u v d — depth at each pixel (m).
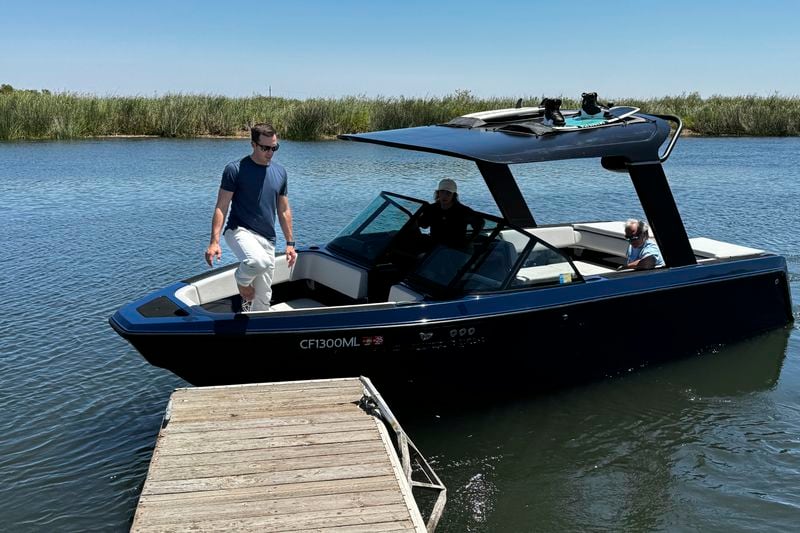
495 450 5.23
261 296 5.54
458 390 5.65
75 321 7.55
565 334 5.82
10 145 25.88
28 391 5.97
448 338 5.35
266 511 3.64
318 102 31.98
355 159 22.91
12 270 9.45
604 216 13.72
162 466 4.00
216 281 5.98
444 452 5.20
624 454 5.20
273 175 5.35
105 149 24.81
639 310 6.14
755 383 6.29
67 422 5.50
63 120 28.78
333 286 6.45
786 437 5.47
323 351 5.16
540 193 16.53
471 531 4.33
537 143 5.73
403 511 3.67
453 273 5.70
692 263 6.49
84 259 10.04
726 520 4.47
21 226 12.16
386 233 6.46
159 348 4.98
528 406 5.87
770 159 23.22
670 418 5.70
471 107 33.50
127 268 9.59
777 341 7.09
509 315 5.49
